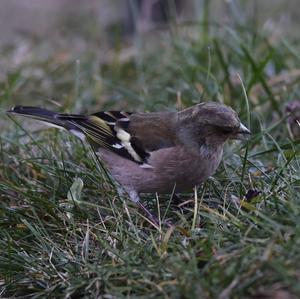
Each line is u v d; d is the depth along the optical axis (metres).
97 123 10.99
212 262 7.84
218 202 10.02
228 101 13.17
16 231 10.03
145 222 9.97
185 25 16.12
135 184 10.49
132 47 18.16
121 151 10.49
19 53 18.39
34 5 24.83
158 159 10.07
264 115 12.98
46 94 15.84
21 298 9.00
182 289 7.59
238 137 9.99
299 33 17.14
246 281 7.40
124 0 20.38
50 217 10.24
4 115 14.13
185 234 8.80
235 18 16.00
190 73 14.46
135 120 10.68
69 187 10.88
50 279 8.98
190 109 10.12
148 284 8.07
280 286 7.34
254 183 10.25
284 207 8.77
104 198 10.56
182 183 10.20
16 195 11.12
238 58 14.44
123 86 15.58
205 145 9.95
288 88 13.29
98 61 16.83
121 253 8.74
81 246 9.41
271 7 20.05
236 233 8.46
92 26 21.06
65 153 11.96
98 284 8.31
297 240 7.72
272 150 10.74
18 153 12.28
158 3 20.23
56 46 19.42
